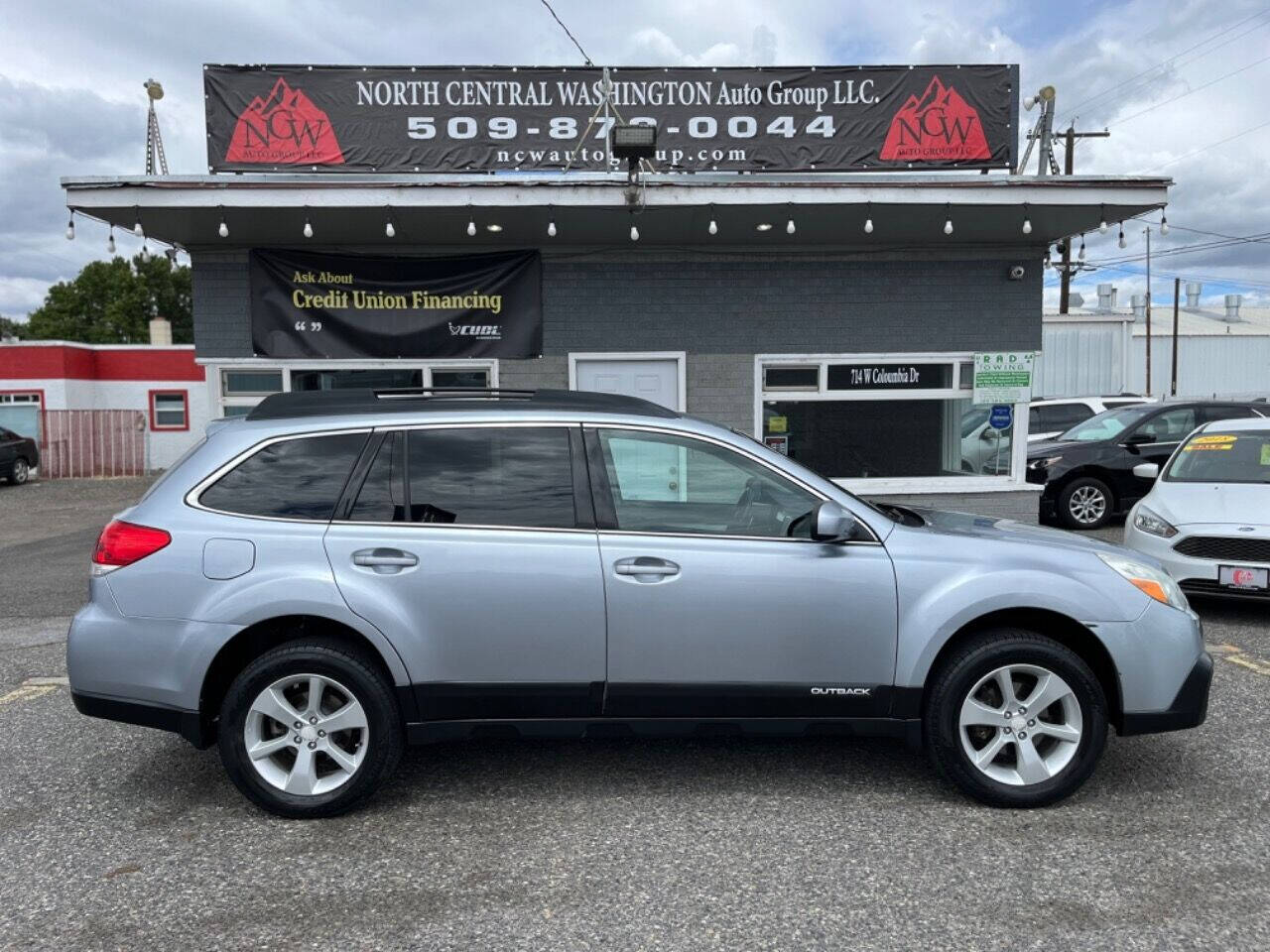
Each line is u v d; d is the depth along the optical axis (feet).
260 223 27.76
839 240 30.83
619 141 25.31
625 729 12.72
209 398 31.01
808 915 10.07
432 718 12.52
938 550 12.79
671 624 12.47
